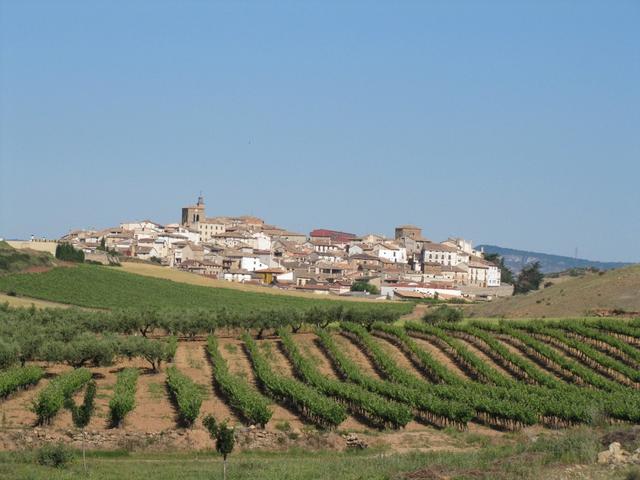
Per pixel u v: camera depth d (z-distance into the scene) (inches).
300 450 3727.9
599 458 2800.2
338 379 5585.6
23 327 6008.9
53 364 5718.5
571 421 4249.5
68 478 2982.3
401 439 3996.1
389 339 6702.8
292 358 6003.9
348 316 7244.1
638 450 2832.2
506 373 5762.8
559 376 5669.3
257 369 5442.9
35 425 3986.2
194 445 3690.9
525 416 4202.8
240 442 3759.8
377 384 4918.8
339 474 2974.9
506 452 3115.2
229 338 6904.5
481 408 4375.0
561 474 2640.3
